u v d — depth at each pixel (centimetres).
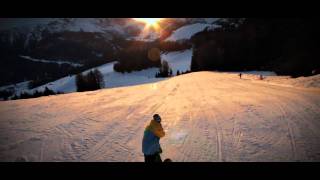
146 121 1416
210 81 4362
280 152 827
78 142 1125
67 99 2784
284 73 6425
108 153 956
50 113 1919
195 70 13850
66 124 1495
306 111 1321
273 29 13150
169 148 950
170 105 1897
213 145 940
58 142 1151
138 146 1003
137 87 4028
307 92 1970
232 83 3638
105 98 2631
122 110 1820
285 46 10406
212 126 1194
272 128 1078
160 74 15462
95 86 11769
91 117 1639
